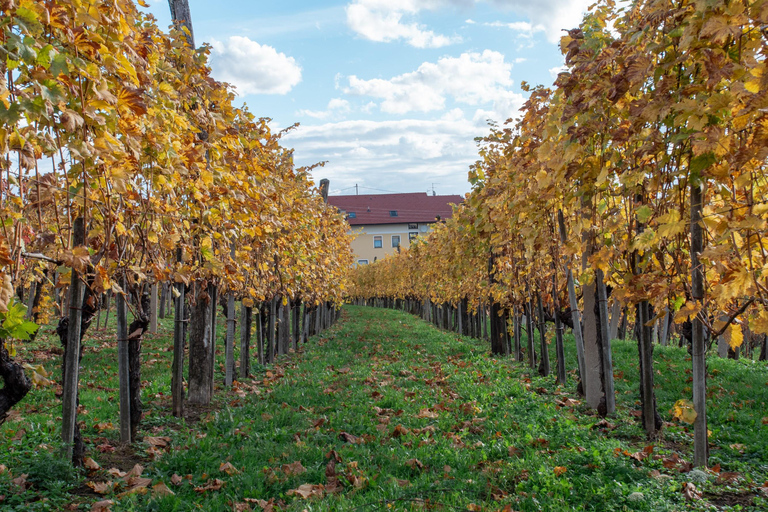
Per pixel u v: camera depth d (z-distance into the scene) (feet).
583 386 22.82
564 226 22.53
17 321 8.60
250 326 32.19
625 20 16.37
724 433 17.04
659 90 11.76
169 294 58.18
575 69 16.14
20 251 9.14
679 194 12.69
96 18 10.20
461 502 11.70
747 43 11.10
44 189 10.41
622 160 14.66
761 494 11.57
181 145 16.96
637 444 16.02
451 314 68.08
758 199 12.02
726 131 12.38
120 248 13.51
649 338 17.03
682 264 13.50
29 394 21.84
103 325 48.08
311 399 23.16
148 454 15.44
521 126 26.37
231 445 16.28
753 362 33.53
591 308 20.97
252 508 11.89
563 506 11.14
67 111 9.27
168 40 18.25
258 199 23.61
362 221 210.59
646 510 10.74
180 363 20.48
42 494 11.63
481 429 17.87
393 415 20.31
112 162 11.73
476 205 32.76
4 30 8.02
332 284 53.47
